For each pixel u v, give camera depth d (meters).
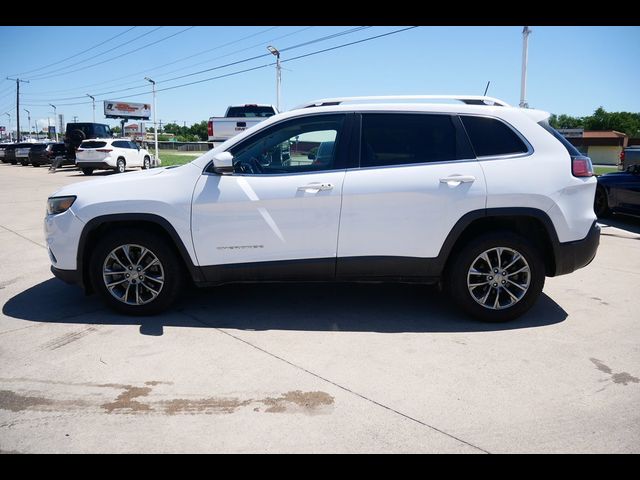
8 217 9.94
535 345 3.79
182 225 4.10
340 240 4.07
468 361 3.52
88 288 4.41
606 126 94.31
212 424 2.76
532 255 4.08
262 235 4.09
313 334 3.99
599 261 6.45
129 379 3.26
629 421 2.78
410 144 4.12
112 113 56.34
